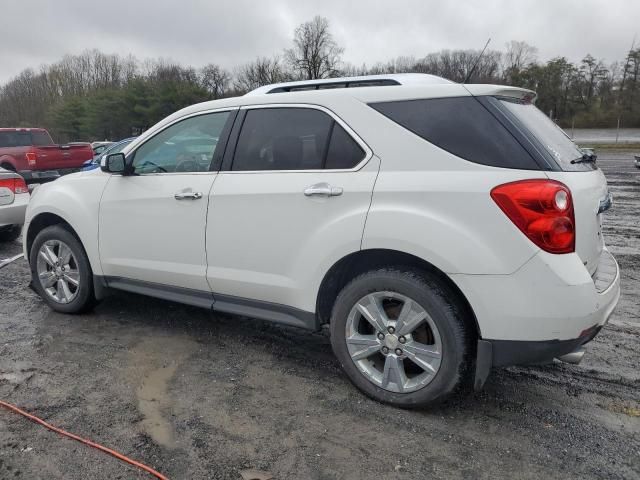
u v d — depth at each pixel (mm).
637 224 8945
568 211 2523
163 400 3100
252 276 3346
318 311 3166
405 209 2740
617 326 4277
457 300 2754
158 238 3742
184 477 2428
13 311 4590
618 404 3070
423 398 2861
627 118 66500
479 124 2715
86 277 4262
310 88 3516
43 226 4652
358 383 3094
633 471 2473
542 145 2676
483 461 2547
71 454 2586
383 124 2922
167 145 3807
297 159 3188
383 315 2949
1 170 6957
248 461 2545
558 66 70438
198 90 64875
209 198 3455
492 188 2562
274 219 3189
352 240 2883
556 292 2482
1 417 2902
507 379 3371
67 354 3715
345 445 2672
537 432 2783
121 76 91000
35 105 87375
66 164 14305
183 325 4273
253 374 3432
